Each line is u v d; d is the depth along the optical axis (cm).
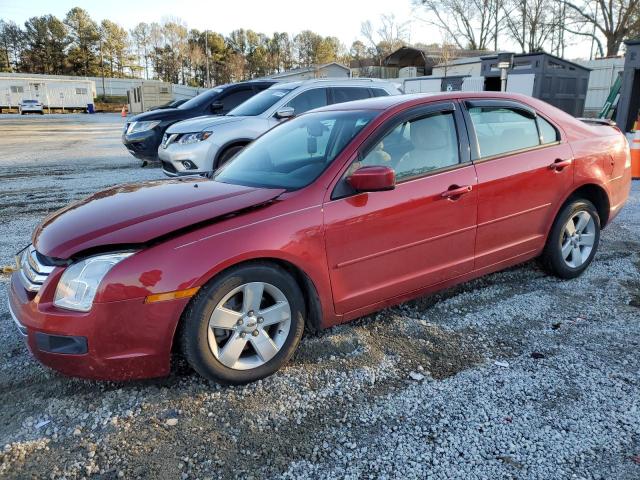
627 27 3862
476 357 321
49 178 1009
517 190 383
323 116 384
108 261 259
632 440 243
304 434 254
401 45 4975
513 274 454
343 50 9106
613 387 285
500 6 4706
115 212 296
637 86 1366
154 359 267
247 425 261
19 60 9481
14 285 295
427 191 338
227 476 227
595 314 376
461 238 361
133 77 9819
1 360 323
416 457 236
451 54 4056
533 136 405
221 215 281
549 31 4428
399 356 323
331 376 302
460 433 251
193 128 770
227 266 270
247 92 1075
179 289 261
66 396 286
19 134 2288
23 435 255
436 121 358
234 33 10500
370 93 888
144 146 1016
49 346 261
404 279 341
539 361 314
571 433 249
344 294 317
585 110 2319
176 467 233
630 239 557
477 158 368
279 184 323
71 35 9406
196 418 266
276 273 290
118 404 278
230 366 285
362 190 303
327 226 301
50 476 228
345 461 235
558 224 420
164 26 9256
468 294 413
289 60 9519
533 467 228
